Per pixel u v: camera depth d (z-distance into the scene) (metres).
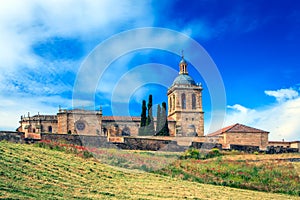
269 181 33.94
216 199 24.33
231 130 63.31
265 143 63.94
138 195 23.00
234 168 36.75
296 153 53.69
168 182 29.22
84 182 24.92
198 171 34.78
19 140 38.53
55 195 19.98
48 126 72.75
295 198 29.11
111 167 31.05
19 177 22.58
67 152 34.59
